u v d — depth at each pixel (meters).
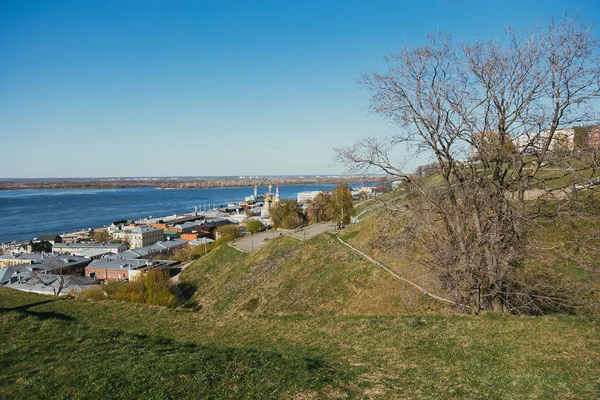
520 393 10.60
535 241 17.23
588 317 16.45
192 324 21.62
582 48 15.30
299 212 102.25
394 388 11.21
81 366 12.59
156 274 57.84
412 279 31.16
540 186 17.03
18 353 14.35
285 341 17.45
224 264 64.75
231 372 11.74
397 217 18.56
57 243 139.12
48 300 27.89
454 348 13.94
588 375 11.09
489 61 16.48
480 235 16.70
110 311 24.77
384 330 16.83
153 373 11.59
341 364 13.46
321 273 42.84
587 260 20.59
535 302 19.23
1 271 82.88
